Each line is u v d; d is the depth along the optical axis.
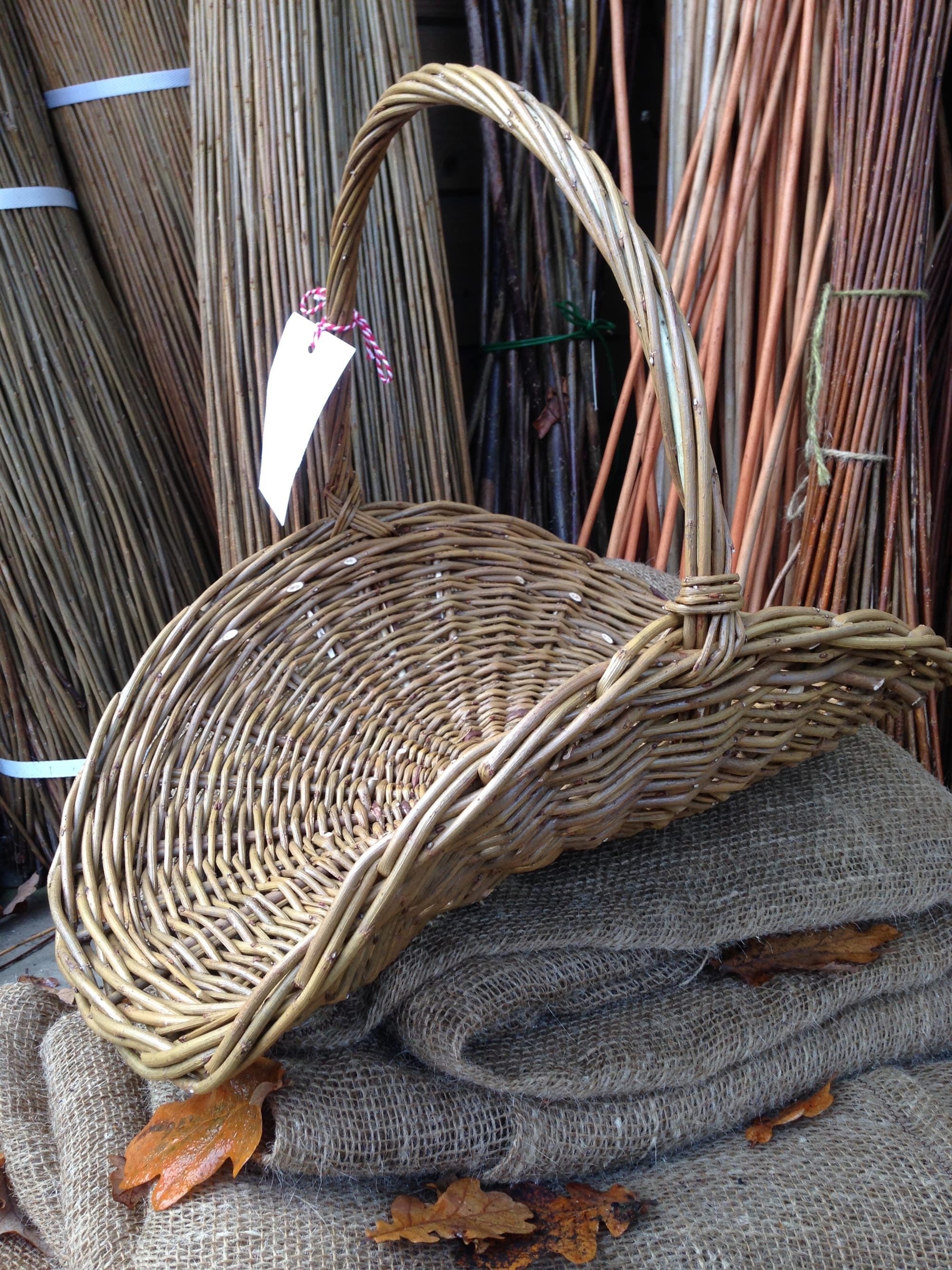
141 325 1.48
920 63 1.13
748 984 0.87
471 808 0.65
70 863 0.83
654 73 1.71
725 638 0.74
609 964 0.84
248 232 1.14
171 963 0.74
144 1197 0.75
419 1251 0.69
